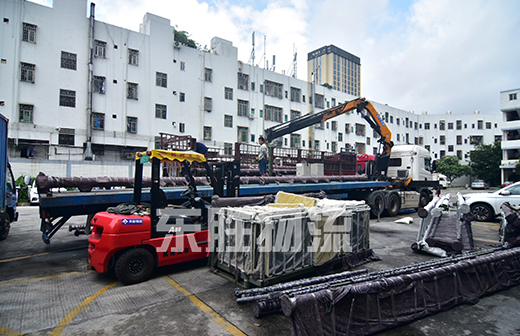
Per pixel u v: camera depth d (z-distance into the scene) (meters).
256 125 32.00
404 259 6.34
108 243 4.74
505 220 6.89
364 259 6.07
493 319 3.86
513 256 5.13
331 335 3.10
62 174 20.48
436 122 55.81
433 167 15.05
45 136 20.89
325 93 38.72
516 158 39.00
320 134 37.91
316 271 5.04
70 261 6.30
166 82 26.06
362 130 43.03
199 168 9.72
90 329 3.53
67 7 21.78
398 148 14.88
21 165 19.27
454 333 3.53
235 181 6.93
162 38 25.88
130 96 24.28
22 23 20.34
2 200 7.57
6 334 3.42
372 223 10.99
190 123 27.28
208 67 28.53
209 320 3.74
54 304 4.20
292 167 14.36
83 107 22.20
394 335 3.47
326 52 98.00
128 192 6.71
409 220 10.99
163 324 3.64
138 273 4.99
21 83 20.23
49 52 21.12
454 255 6.00
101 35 23.08
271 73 33.56
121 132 23.73
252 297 3.81
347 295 3.32
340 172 15.73
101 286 4.87
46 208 5.89
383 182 12.94
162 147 12.38
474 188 44.56
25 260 6.38
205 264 5.92
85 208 6.35
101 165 21.92
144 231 5.03
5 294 4.55
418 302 3.88
